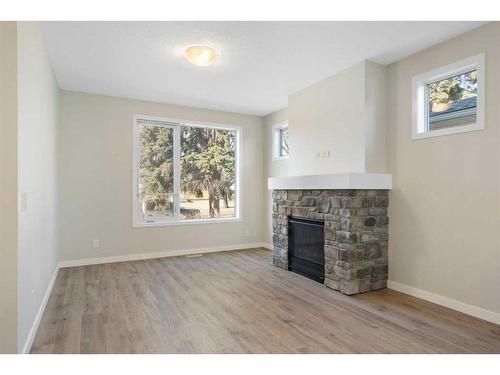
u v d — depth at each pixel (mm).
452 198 3029
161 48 3252
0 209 1928
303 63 3635
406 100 3467
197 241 5633
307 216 4051
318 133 4242
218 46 3201
